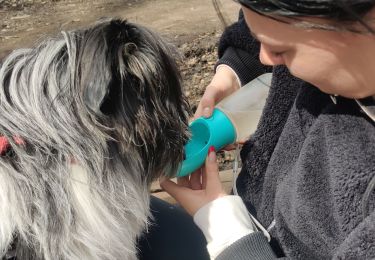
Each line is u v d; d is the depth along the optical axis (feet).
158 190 2.55
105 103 1.33
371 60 1.04
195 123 1.72
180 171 1.64
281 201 1.53
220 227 1.55
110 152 1.40
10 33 4.50
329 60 1.06
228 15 4.20
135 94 1.36
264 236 1.56
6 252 1.31
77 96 1.33
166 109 1.45
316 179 1.39
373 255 1.14
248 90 1.86
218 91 1.90
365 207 1.19
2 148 1.32
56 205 1.33
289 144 1.56
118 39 1.37
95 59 1.33
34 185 1.32
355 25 0.95
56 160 1.34
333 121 1.29
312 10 0.93
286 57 1.12
